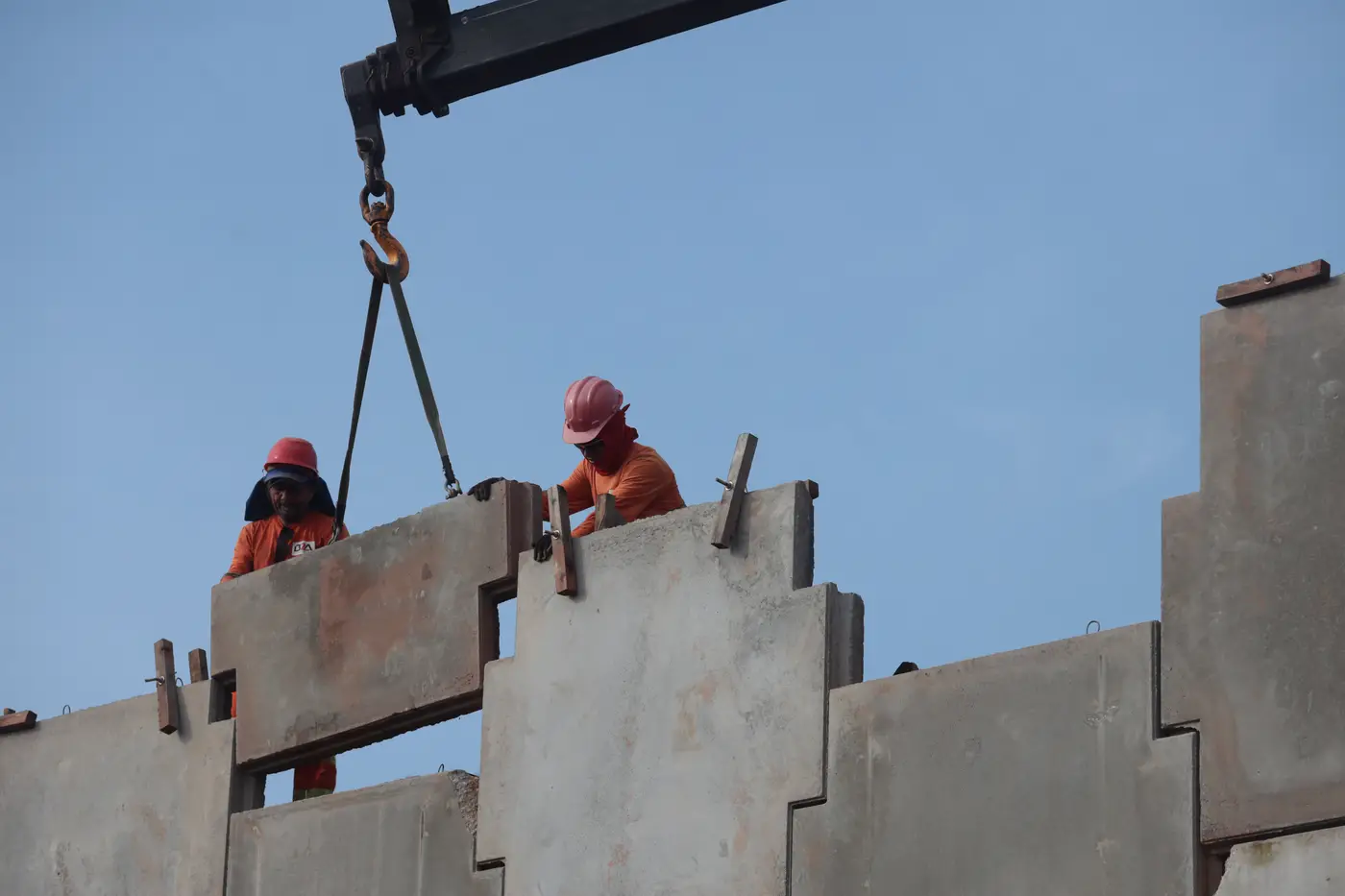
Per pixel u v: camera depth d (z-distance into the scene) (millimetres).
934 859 34594
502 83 48781
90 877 45438
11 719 47656
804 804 36312
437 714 42125
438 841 40625
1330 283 33750
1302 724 32062
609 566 40000
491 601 41969
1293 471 33250
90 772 46344
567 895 38406
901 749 35500
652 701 38594
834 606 37344
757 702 37344
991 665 35000
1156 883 32469
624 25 47594
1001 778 34312
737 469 38688
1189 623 33406
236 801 44156
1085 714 33844
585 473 45625
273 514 50812
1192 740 32812
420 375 44719
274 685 44281
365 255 46531
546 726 39750
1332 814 31500
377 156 48562
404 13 48750
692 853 37219
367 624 43312
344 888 41594
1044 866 33469
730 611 38156
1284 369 33781
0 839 46906
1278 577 32875
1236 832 32125
